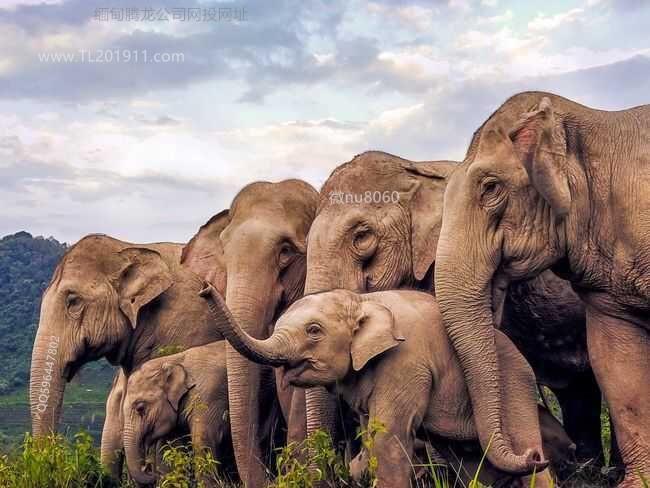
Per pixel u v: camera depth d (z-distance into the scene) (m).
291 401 9.82
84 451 10.78
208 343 13.33
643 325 7.94
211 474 9.99
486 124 8.01
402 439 7.50
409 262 9.75
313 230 9.81
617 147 7.84
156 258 13.44
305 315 7.54
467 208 7.91
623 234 7.72
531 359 10.62
